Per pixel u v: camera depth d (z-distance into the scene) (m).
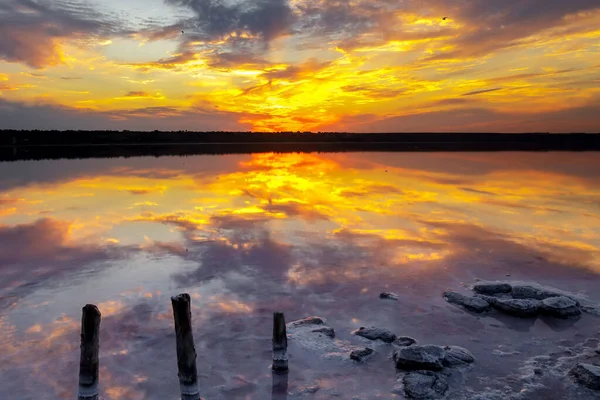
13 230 18.78
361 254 15.60
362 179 36.84
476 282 13.20
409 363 8.70
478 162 55.47
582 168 47.00
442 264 14.69
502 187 32.09
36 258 14.90
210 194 28.42
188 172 42.84
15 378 8.25
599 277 13.59
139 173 41.84
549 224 20.45
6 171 43.75
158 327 10.19
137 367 8.68
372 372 8.64
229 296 11.95
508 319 10.89
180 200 26.16
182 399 7.21
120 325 10.26
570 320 10.78
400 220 20.92
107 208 23.80
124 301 11.51
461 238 17.83
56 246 16.31
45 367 8.61
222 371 8.64
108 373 8.46
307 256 15.32
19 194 28.78
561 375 8.48
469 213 22.77
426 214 22.41
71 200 26.38
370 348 9.40
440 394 7.87
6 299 11.55
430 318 10.92
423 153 76.69
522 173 42.09
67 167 48.22
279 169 46.03
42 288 12.30
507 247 16.64
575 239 17.88
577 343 9.74
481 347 9.59
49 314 10.73
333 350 9.34
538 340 9.88
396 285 12.91
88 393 7.03
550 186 32.81
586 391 7.97
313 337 9.78
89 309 6.91
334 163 54.25
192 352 7.14
